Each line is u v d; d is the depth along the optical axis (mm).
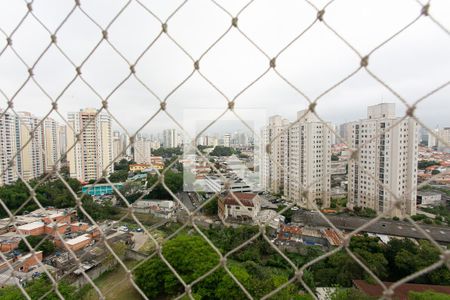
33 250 1582
